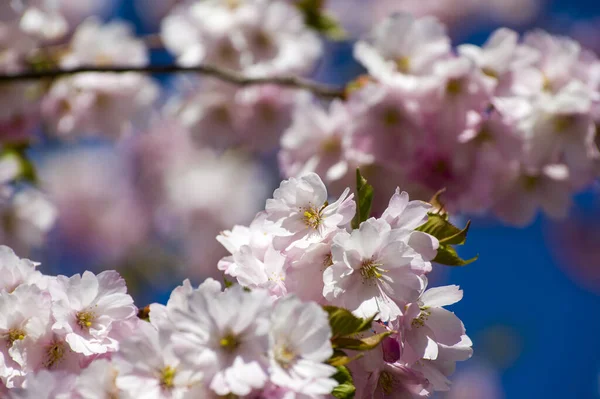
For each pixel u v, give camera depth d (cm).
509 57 171
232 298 136
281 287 140
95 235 322
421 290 140
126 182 331
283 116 218
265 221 142
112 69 172
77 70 171
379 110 171
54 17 219
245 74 214
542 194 182
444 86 170
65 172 328
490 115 171
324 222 142
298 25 214
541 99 171
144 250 323
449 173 171
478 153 171
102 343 141
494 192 174
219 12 215
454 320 143
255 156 330
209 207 315
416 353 142
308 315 137
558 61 173
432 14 387
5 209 224
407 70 173
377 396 141
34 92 217
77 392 137
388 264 141
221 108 219
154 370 137
